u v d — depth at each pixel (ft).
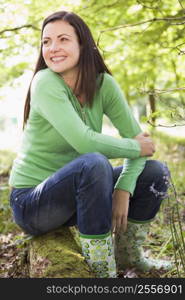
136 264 8.85
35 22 16.07
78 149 7.64
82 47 8.07
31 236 8.45
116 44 19.81
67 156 8.21
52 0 15.20
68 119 7.56
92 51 8.18
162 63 22.39
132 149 7.93
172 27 17.02
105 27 18.62
